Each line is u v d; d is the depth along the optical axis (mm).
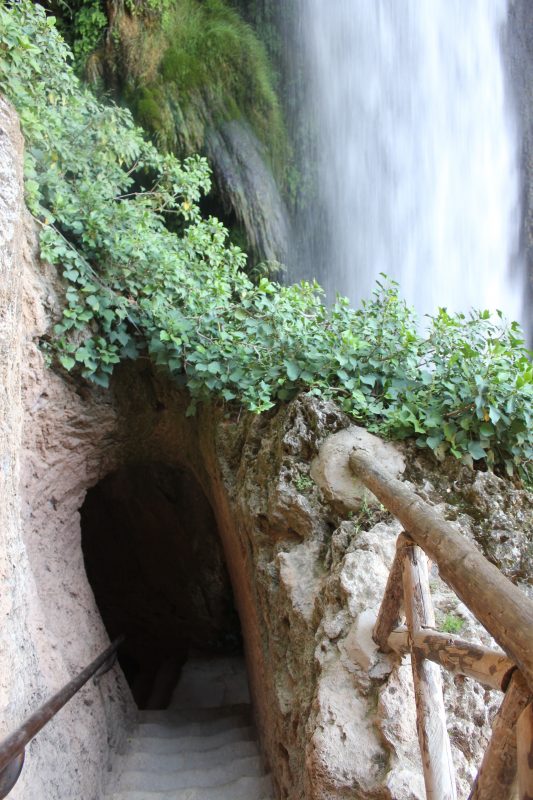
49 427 3803
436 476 3180
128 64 6633
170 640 7914
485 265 9570
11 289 2523
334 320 3914
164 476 6492
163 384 4637
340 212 8703
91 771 3502
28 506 3711
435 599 2537
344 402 3434
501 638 1336
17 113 3207
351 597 2549
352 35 8859
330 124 8695
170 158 4605
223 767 3930
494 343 3389
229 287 4156
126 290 4191
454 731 2137
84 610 4238
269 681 3369
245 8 8297
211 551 7004
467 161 9570
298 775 2664
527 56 10086
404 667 2270
